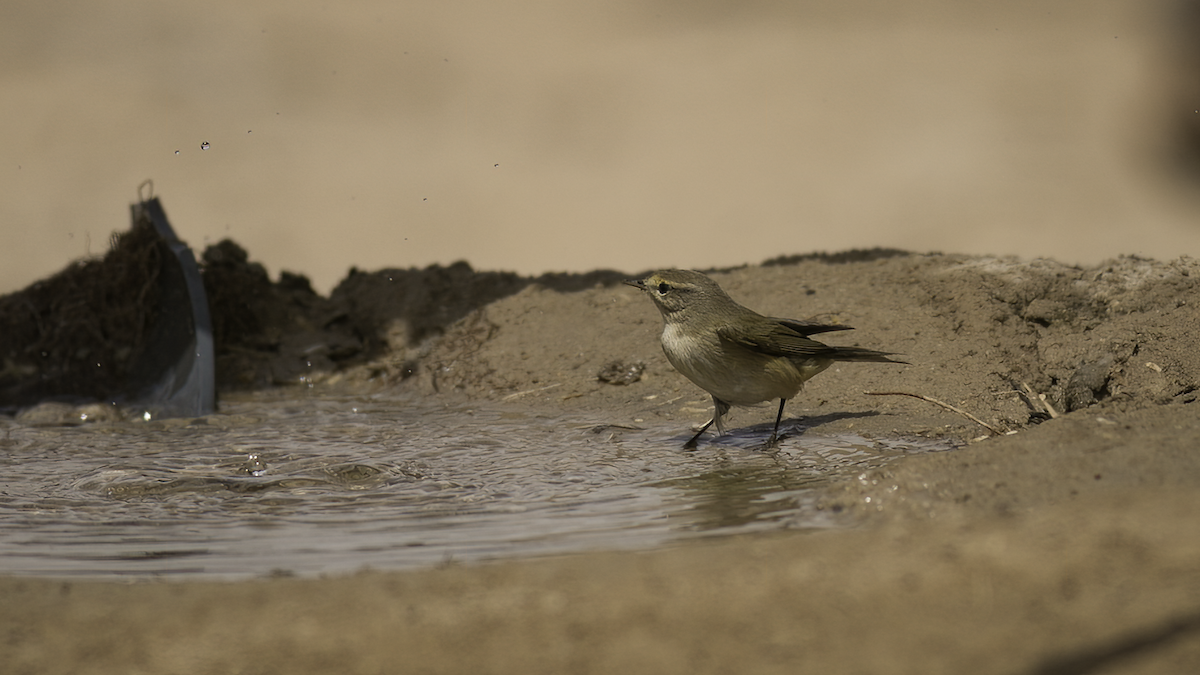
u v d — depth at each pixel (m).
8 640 6.05
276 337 15.75
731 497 9.04
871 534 6.89
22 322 15.00
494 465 10.55
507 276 16.59
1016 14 50.88
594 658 5.55
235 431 12.27
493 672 5.48
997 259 14.05
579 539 8.00
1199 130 32.06
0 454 11.32
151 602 6.55
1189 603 5.53
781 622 5.77
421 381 14.49
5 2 46.09
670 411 12.45
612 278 16.17
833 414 11.78
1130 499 6.90
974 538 6.55
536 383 13.77
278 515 9.05
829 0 54.03
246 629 6.07
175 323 14.16
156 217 14.80
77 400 14.12
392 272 16.94
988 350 12.46
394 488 9.82
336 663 5.66
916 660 5.30
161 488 9.89
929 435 10.80
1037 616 5.59
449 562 7.27
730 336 10.66
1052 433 8.82
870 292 14.02
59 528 8.73
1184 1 39.16
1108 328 12.04
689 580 6.35
